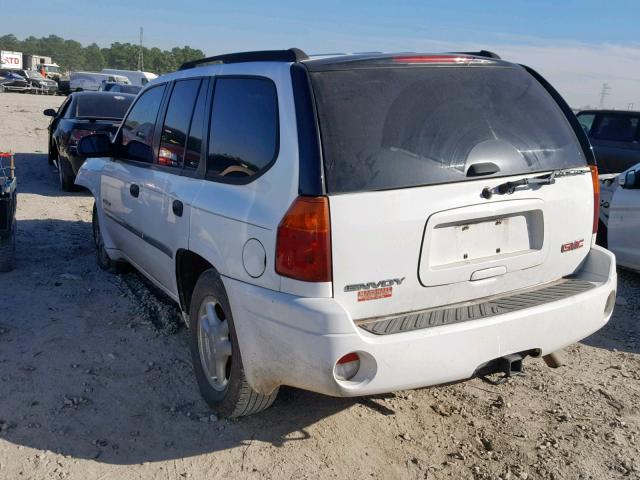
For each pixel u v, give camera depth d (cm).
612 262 367
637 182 618
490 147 328
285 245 296
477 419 377
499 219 333
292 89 312
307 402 387
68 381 404
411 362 293
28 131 1919
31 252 673
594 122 1226
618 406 397
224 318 356
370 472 326
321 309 286
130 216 502
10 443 339
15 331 471
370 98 311
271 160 315
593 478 326
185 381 410
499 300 335
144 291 561
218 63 396
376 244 296
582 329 347
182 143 413
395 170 302
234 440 349
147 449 340
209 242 351
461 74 342
